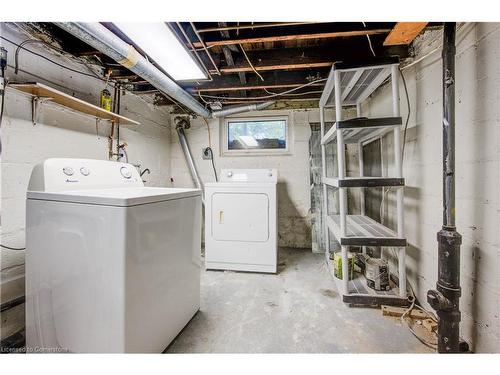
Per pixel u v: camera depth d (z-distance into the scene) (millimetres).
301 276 2264
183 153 3506
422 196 1687
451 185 1235
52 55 1724
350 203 3066
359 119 1639
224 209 2412
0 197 1408
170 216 1314
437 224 1525
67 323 1127
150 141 3014
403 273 1648
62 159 1409
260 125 3422
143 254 1113
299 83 2338
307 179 3244
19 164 1502
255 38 1600
